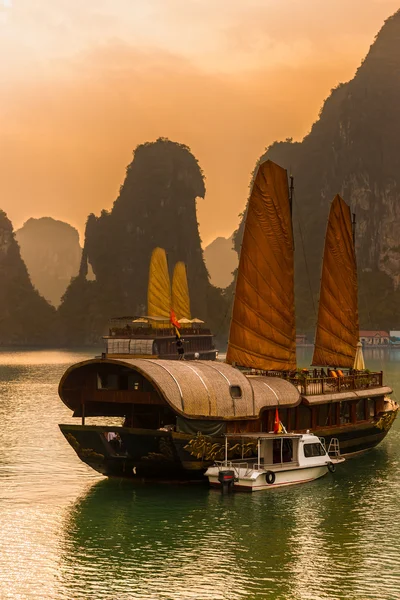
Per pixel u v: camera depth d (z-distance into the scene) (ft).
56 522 160.15
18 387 536.01
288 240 226.38
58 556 139.64
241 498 176.55
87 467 218.79
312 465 192.24
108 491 187.11
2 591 124.36
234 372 191.42
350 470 211.61
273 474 181.88
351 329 264.72
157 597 121.90
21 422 322.55
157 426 191.31
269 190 221.05
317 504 173.27
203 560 137.28
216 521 159.74
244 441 180.86
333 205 256.73
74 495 183.01
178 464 178.19
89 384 187.73
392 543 146.82
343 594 122.83
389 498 179.22
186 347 654.12
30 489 190.08
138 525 157.07
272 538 149.18
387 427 242.37
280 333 225.35
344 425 221.05
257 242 221.46
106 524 158.61
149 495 181.06
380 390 243.60
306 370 230.07
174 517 162.61
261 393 190.80
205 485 188.55
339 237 259.80
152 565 135.03
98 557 139.54
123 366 184.44
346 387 228.43
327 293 257.55
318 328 256.11
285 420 199.41
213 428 178.40
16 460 230.48
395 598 121.39
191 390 176.55
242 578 129.08
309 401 204.03
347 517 163.53
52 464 223.92
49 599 121.60
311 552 141.28
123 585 126.62
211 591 124.06
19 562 137.08
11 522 160.56
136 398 180.04
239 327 218.79
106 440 180.65
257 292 221.46
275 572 131.75
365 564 135.54
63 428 182.60
